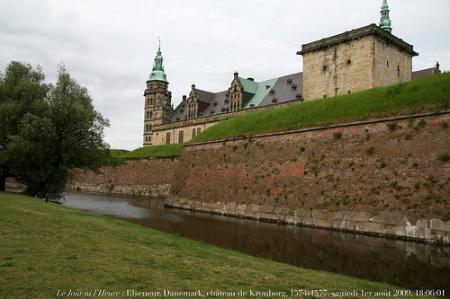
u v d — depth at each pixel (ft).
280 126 124.16
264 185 119.75
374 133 94.38
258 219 116.26
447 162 78.02
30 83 132.46
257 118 141.38
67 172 134.10
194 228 99.04
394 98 98.68
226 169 138.51
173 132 315.58
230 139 141.08
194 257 45.91
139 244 50.14
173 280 32.89
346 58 172.35
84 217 77.46
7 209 67.00
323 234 89.40
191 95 307.99
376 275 53.98
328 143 104.73
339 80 174.40
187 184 157.48
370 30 162.50
